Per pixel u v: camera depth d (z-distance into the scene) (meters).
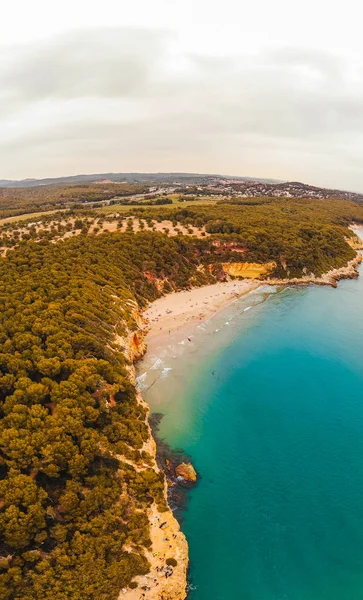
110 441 48.31
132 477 44.47
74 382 49.03
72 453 41.59
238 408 64.62
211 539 42.00
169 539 39.88
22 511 35.50
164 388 68.81
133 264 112.81
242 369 76.88
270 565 39.53
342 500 47.25
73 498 38.44
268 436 58.19
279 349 85.75
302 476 50.78
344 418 62.78
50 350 53.78
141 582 35.19
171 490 47.69
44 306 66.12
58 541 35.81
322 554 40.75
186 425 59.91
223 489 48.41
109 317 72.62
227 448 55.53
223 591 37.00
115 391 53.41
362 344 89.06
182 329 92.31
